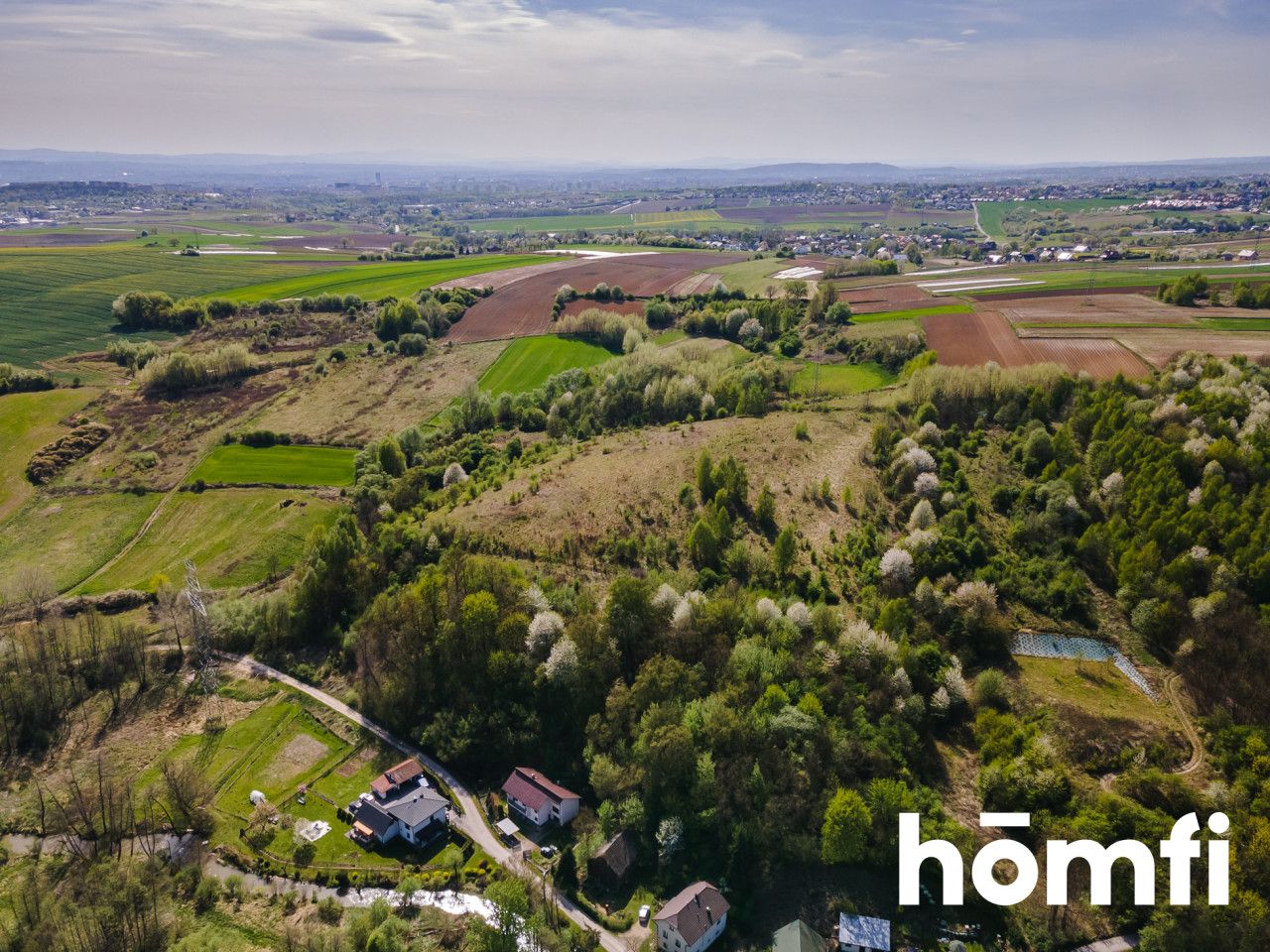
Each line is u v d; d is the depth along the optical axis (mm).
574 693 83438
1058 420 117938
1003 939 61812
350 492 130000
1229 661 79062
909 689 77500
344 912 67375
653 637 85938
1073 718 77125
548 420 150875
